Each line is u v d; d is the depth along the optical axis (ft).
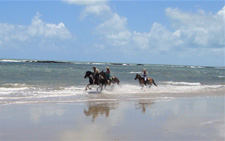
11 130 26.50
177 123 30.50
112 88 74.64
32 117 32.68
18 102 44.42
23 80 90.63
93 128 27.71
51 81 90.99
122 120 31.99
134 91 69.62
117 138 24.23
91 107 41.34
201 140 23.59
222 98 57.98
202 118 33.68
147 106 43.50
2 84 74.79
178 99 54.03
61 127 27.99
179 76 161.38
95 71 67.10
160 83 102.47
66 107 40.78
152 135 25.18
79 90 66.44
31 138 23.99
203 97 59.11
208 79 143.02
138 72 183.83
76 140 23.53
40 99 48.83
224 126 29.25
